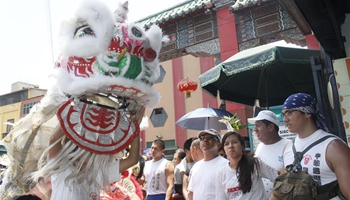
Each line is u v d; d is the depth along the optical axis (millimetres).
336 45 3029
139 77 1485
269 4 6887
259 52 3805
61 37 1386
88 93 1483
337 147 1819
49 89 1647
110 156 1676
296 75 5094
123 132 1593
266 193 2912
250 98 5773
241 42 7160
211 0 7539
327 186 1806
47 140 1713
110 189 1967
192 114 5965
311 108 2020
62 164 1485
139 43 1494
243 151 2744
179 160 5824
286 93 5543
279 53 3670
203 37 7793
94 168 1531
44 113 1641
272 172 2623
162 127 13922
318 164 1854
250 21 7105
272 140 2920
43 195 1761
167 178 4332
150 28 1642
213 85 5145
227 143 2648
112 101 1620
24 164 1688
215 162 2982
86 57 1403
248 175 2512
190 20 8086
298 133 2064
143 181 4660
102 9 1357
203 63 13281
